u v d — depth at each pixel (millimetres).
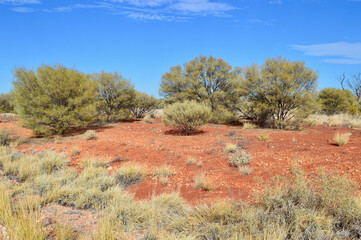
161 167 6500
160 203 4141
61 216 3600
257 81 15445
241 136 10898
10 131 12344
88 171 6230
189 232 3189
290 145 8141
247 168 5852
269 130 13656
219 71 20547
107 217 3463
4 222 3066
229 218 3238
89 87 14500
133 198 4734
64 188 4781
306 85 14586
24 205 3709
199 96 20938
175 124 12531
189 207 4004
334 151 6703
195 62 21516
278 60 15055
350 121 16906
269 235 2676
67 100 13219
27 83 12922
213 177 5758
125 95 18734
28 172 6012
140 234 3215
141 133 13117
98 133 13141
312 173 5039
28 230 2645
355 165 5203
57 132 13508
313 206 3230
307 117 15164
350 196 3197
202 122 12484
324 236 2641
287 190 3678
